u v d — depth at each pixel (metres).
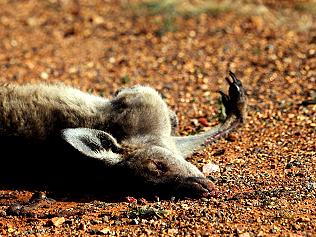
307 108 19.02
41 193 14.54
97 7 29.95
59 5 30.45
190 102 20.52
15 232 12.70
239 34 26.44
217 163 15.62
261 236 11.59
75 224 12.84
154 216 12.80
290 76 22.28
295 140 16.72
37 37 27.42
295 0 28.98
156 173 14.48
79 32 27.59
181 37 26.58
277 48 24.81
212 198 13.62
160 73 23.52
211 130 16.64
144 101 15.80
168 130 15.95
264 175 14.61
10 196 14.72
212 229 12.09
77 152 14.58
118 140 15.36
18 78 23.52
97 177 14.96
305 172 14.55
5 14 29.77
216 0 29.38
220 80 22.52
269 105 19.64
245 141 16.95
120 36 27.12
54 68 24.45
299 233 11.66
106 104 16.00
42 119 15.54
